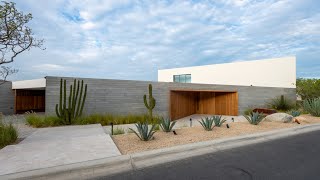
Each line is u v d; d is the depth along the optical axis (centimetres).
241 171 518
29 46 860
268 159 612
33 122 1193
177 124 1306
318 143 806
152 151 649
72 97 1252
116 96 1412
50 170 501
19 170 498
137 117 1365
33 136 905
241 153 675
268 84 2825
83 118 1256
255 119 1151
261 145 777
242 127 1066
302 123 1243
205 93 2109
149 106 1347
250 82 2981
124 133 959
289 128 1070
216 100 2031
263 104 2112
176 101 1661
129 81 1455
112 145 714
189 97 1973
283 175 491
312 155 648
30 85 1855
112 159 577
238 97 1945
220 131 958
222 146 758
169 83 1593
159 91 1548
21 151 648
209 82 3397
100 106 1361
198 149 716
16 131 833
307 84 2569
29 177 475
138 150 663
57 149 669
